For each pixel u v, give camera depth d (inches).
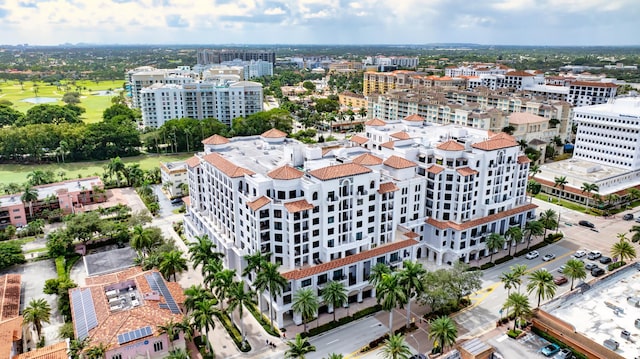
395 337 3221.0
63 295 4055.1
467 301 4318.4
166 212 6643.7
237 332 3878.0
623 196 6904.5
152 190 7180.1
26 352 3442.4
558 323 3612.2
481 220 5098.4
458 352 3486.7
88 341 3211.1
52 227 6092.5
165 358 3213.6
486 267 4960.6
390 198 4510.3
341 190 4119.1
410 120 6855.3
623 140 7706.7
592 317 3715.6
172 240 5098.4
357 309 4205.2
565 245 5551.2
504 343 3700.8
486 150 5029.5
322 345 3715.6
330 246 4210.1
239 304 3595.0
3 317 3705.7
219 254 4303.6
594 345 3363.7
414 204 5044.3
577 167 7696.9
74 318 3565.5
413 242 4616.1
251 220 4109.3
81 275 4825.3
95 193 6806.1
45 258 5211.6
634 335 3474.4
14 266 5017.2
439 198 5088.6
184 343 3486.7
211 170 4913.9
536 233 5285.4
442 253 5014.8
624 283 4220.0
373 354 3609.7
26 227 5797.2
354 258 4210.1
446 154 4975.4
